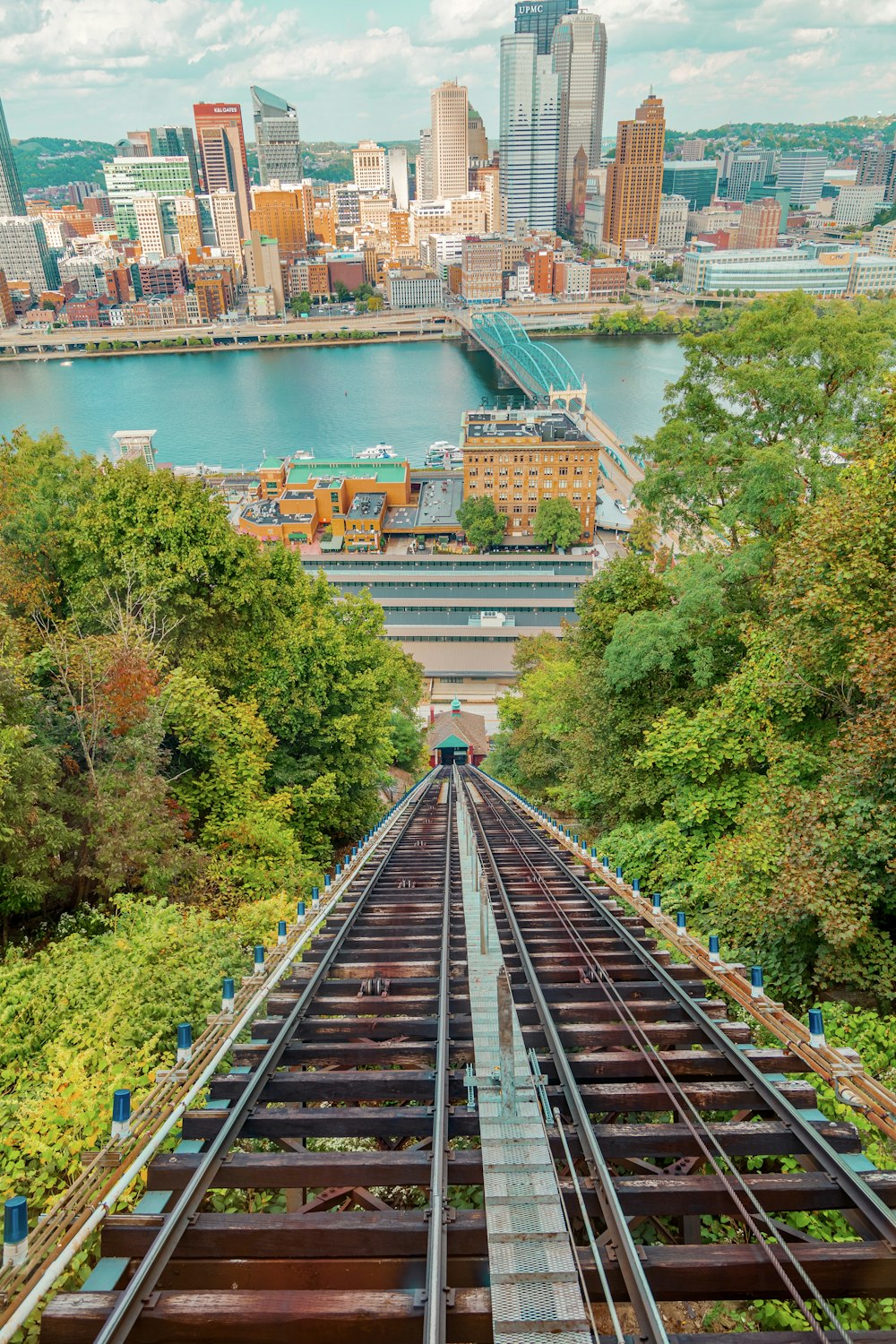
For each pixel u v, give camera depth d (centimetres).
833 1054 727
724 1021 855
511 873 1669
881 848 1111
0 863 1388
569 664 3734
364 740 2880
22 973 1180
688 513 2594
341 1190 684
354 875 1641
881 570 1322
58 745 1645
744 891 1287
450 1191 738
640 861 1808
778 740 1655
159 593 2438
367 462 14575
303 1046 819
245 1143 790
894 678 1143
